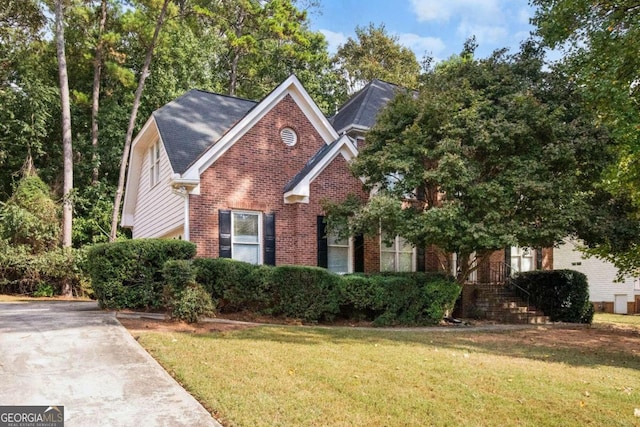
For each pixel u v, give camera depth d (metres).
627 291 25.83
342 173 15.99
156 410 4.96
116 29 26.80
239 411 4.96
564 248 27.55
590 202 14.48
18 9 24.62
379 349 8.66
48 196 23.09
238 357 7.19
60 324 9.08
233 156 14.70
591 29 12.84
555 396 6.26
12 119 24.05
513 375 7.25
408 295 13.48
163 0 24.19
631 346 11.30
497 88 13.97
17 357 6.72
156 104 28.44
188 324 9.96
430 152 13.09
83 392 5.44
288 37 33.50
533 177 12.47
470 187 12.48
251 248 14.81
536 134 12.91
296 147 16.05
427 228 12.20
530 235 12.36
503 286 18.53
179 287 10.31
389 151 13.63
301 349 8.14
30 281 19.75
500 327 13.98
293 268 12.23
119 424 4.59
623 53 11.51
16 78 25.70
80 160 27.52
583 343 11.47
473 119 13.00
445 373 7.09
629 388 6.91
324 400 5.50
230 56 35.50
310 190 15.35
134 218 21.91
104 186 26.25
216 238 14.15
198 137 15.78
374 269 16.45
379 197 13.25
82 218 25.47
